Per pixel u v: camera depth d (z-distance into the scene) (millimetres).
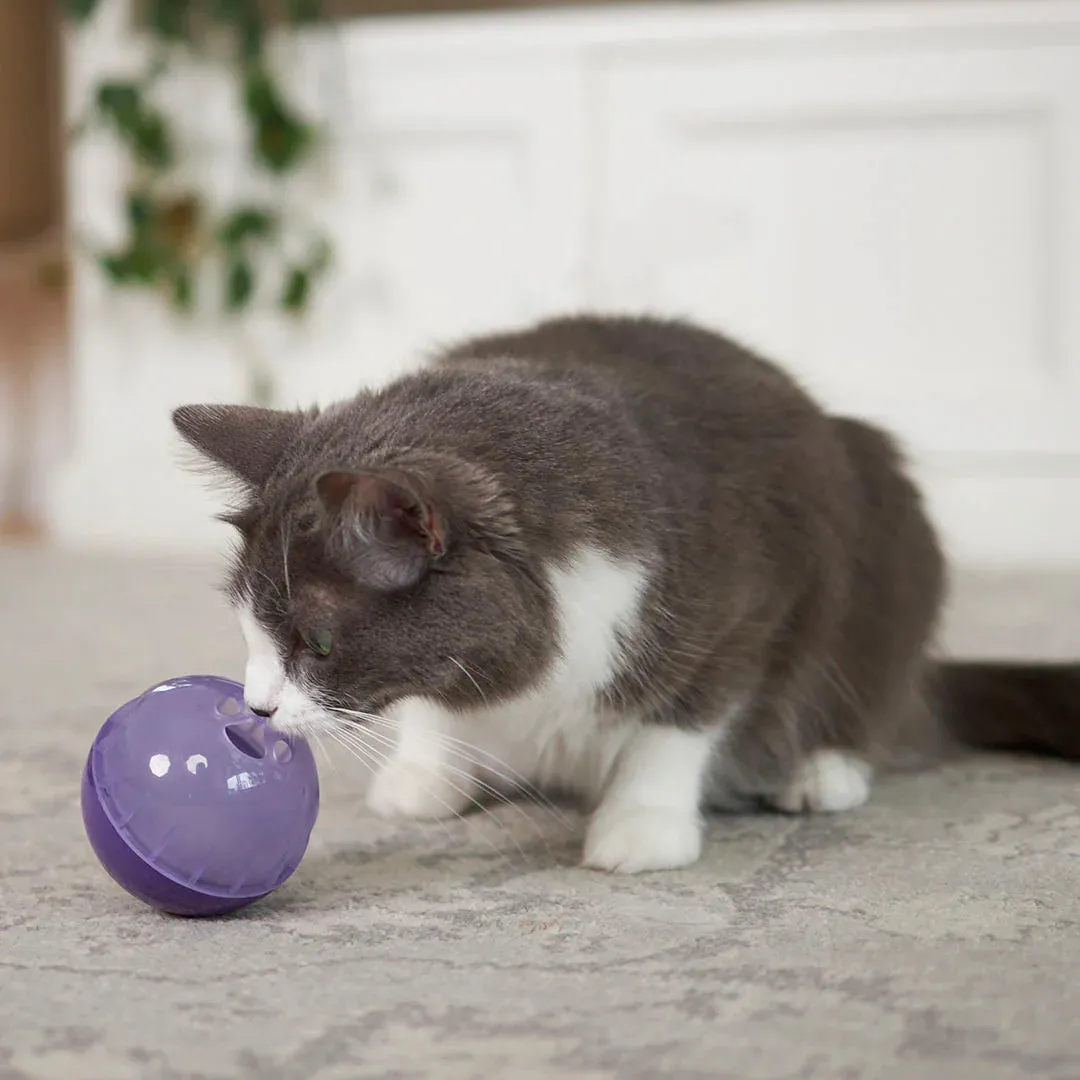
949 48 3545
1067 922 1152
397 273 3914
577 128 3766
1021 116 3537
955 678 1814
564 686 1320
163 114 3920
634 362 1549
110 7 3963
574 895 1261
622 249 3787
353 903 1241
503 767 1528
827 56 3609
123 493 4047
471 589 1196
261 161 3873
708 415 1468
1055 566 3527
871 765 1661
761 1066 878
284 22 3938
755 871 1330
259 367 3980
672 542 1323
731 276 3748
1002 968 1046
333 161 3895
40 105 4723
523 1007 981
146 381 4027
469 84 3805
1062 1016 950
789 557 1455
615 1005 982
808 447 1529
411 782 1540
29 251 4730
